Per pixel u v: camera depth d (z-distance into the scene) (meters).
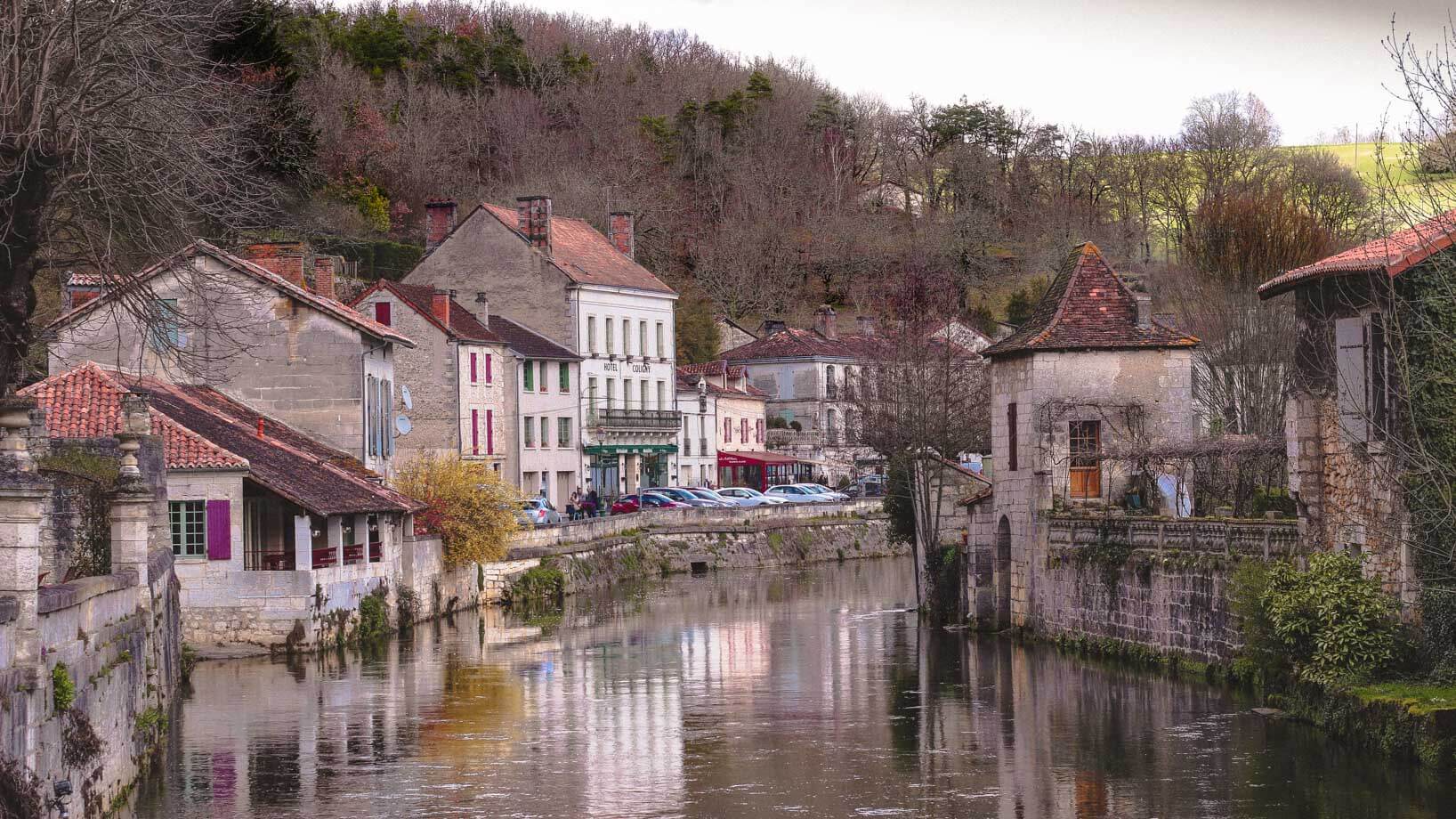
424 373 82.69
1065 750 32.62
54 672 21.69
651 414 102.88
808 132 168.50
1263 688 36.19
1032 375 48.59
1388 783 28.67
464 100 142.75
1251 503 46.06
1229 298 66.75
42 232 36.56
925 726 35.88
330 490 50.34
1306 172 95.06
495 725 36.72
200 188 39.28
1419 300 32.66
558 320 96.06
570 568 72.44
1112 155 151.75
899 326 74.31
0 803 18.72
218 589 47.50
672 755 33.09
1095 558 44.97
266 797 29.34
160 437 38.34
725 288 141.50
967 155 161.00
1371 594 32.59
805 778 30.78
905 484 60.91
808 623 57.72
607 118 150.88
